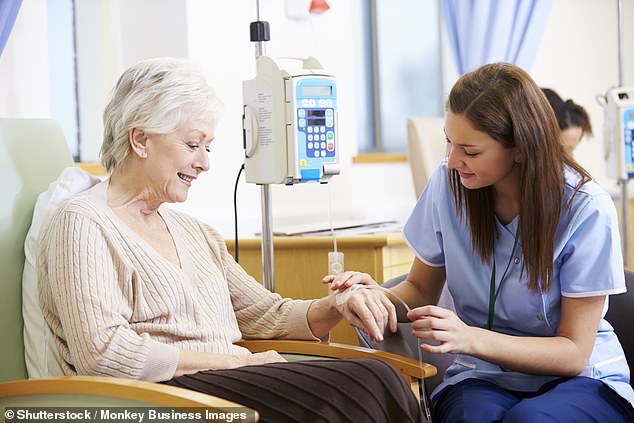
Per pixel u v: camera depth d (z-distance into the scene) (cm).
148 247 170
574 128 239
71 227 159
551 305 172
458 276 182
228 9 293
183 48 279
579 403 158
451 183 180
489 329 180
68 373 164
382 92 423
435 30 445
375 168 379
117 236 166
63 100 289
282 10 318
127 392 138
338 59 352
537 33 351
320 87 192
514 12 348
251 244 263
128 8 291
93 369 152
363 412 150
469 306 183
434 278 193
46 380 146
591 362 171
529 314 173
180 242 181
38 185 185
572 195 168
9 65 241
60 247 158
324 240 252
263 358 171
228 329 183
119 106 168
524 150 163
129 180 172
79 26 291
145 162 169
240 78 298
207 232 194
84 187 179
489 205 176
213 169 290
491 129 162
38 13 249
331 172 194
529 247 167
